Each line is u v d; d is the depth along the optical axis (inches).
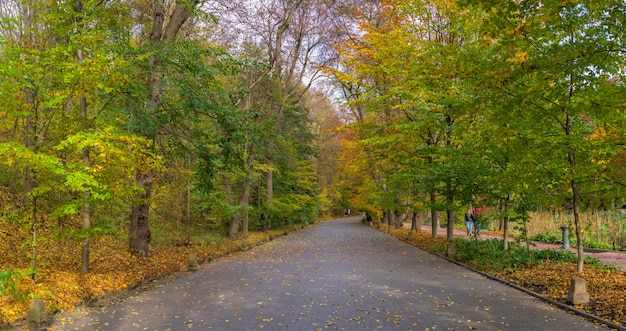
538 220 946.7
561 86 323.0
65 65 374.0
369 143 710.5
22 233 560.7
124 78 432.1
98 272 466.6
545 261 520.4
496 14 307.9
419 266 594.6
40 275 388.8
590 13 299.4
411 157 778.2
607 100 285.7
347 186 1772.9
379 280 475.8
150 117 527.5
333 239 1148.5
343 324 296.0
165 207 871.7
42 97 379.9
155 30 632.4
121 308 356.8
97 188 416.2
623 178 350.0
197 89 581.9
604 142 326.0
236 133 611.2
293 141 1357.0
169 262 620.4
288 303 366.0
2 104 365.7
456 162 593.9
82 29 411.2
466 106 351.9
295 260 685.3
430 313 323.0
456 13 630.5
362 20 959.0
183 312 339.9
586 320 297.4
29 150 336.2
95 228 417.7
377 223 1755.7
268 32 1044.5
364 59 986.7
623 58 305.1
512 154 375.6
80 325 303.0
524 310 329.1
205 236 945.5
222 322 307.0
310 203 1806.1
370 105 755.4
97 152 431.5
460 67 339.6
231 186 1114.7
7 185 705.0
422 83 381.7
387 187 1288.1
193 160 824.9
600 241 753.6
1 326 288.2
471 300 367.6
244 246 892.0
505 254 574.2
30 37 471.5
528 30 319.6
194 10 570.6
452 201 687.1
